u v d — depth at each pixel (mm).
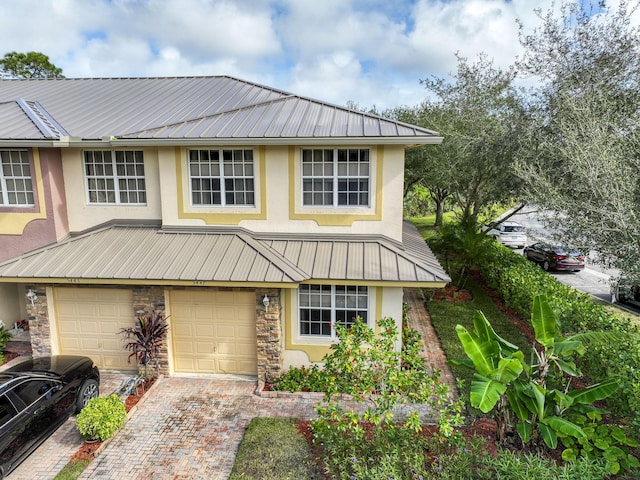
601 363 8828
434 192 33094
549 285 14180
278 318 10695
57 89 16500
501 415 7754
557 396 7270
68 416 9102
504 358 6883
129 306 11445
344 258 10984
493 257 18781
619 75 14039
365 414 7535
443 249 19500
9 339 12922
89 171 12680
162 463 7965
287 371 11336
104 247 11555
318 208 11805
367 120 12273
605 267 12039
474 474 6801
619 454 6832
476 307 16578
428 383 7824
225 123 12180
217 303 11133
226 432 8906
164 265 10695
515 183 16969
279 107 13562
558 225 12445
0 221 12453
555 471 6301
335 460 7055
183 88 16578
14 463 7625
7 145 11570
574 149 12477
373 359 8023
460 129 19969
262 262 10656
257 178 11781
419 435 7957
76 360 10094
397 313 10992
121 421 8664
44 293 11305
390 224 11742
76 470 7723
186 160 11836
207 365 11484
